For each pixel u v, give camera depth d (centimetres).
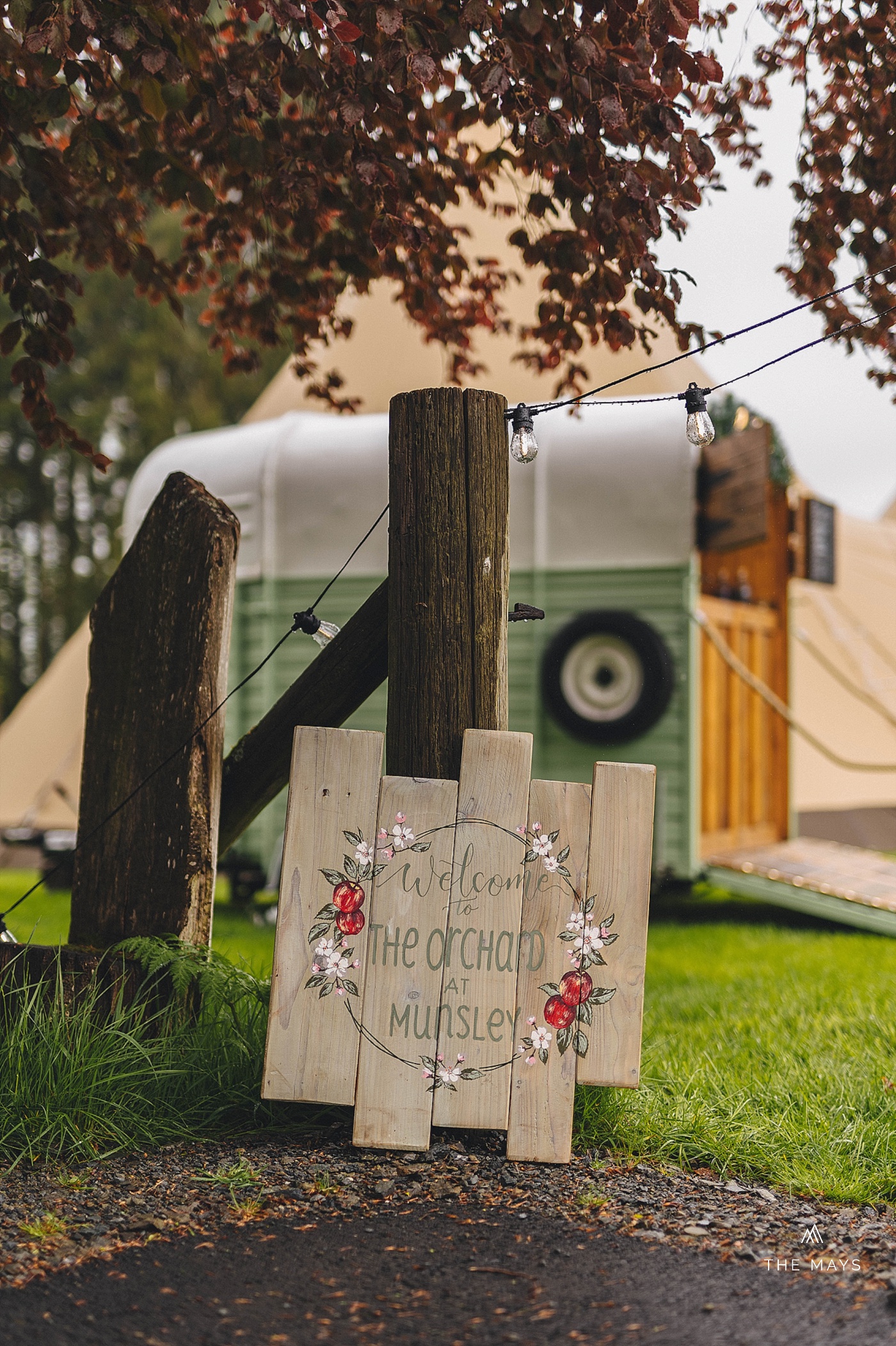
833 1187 299
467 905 321
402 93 372
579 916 322
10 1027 341
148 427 2447
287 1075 314
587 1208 282
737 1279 245
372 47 375
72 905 399
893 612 1246
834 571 1010
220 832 422
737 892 807
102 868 396
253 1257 253
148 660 398
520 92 384
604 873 324
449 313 541
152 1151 316
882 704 1100
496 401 341
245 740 402
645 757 807
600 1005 320
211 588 389
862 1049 429
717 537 795
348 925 320
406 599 339
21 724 1136
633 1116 339
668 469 809
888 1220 283
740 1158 319
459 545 336
